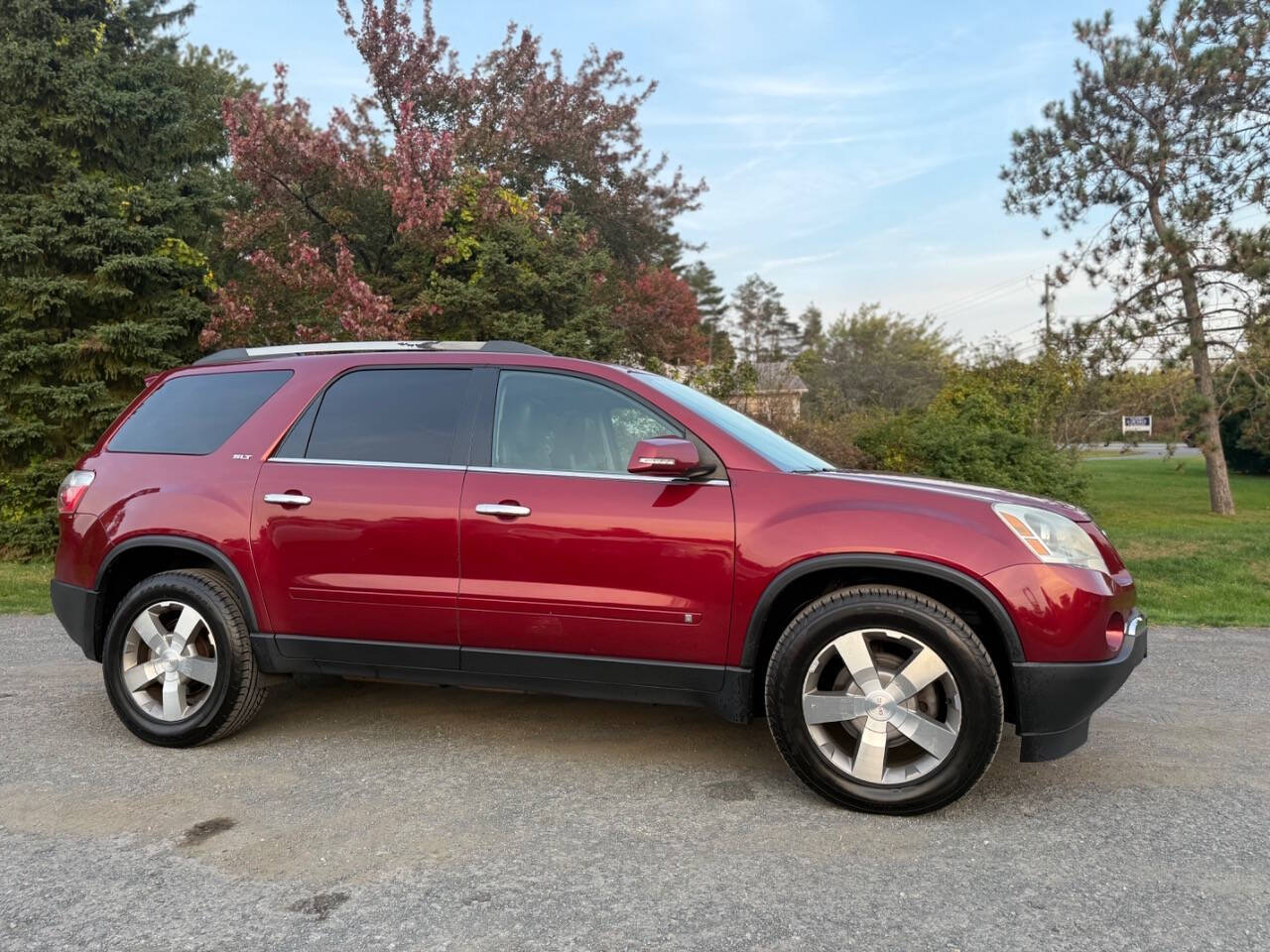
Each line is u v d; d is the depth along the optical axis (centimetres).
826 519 347
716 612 354
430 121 1608
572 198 1878
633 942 249
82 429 1200
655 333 1744
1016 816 337
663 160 2002
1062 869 293
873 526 342
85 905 271
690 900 273
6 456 1182
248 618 409
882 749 334
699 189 2031
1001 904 269
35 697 508
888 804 332
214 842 315
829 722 340
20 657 613
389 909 268
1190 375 2012
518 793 360
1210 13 1839
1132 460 4041
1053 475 1590
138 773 384
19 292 1141
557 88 1806
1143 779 376
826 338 5231
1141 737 434
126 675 422
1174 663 601
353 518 392
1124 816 336
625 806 347
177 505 418
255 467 415
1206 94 1828
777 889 280
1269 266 1712
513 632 375
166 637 419
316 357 436
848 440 1532
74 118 1179
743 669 353
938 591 349
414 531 384
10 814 340
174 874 291
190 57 1925
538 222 1431
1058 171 1942
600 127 1850
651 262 2172
